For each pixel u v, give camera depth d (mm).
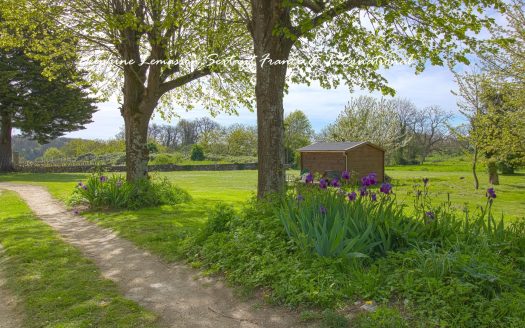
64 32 14258
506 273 4508
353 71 11523
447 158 61750
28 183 22906
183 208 13148
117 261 6730
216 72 15508
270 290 4977
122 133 61469
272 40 9469
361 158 27625
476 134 23562
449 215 6340
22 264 6422
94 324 4246
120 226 9750
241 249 6039
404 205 6480
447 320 3793
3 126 35094
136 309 4613
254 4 9820
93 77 15758
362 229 5746
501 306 3846
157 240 8094
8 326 4309
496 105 22391
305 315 4191
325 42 11828
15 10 13500
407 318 3932
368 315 4023
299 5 8914
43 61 15703
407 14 9047
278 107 9461
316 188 7508
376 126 43312
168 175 38531
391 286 4457
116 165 43562
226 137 66938
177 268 6223
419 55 9797
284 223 6137
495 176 28328
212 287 5324
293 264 5258
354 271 4879
